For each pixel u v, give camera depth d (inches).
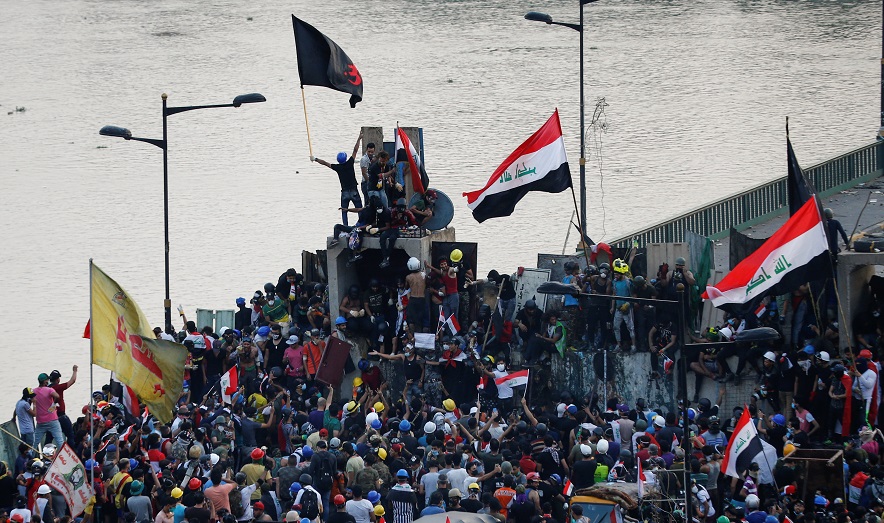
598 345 5812.0
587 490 4500.5
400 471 4645.7
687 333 5703.7
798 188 5492.1
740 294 5128.0
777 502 4439.0
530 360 5861.2
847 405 5103.3
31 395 5418.3
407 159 6181.1
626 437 5182.1
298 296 6318.9
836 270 5467.5
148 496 4817.9
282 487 4785.9
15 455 5423.2
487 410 5565.9
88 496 4722.0
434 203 6259.8
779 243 5098.4
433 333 5944.9
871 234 5629.9
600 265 5856.3
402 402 5728.3
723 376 5610.2
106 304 5054.1
